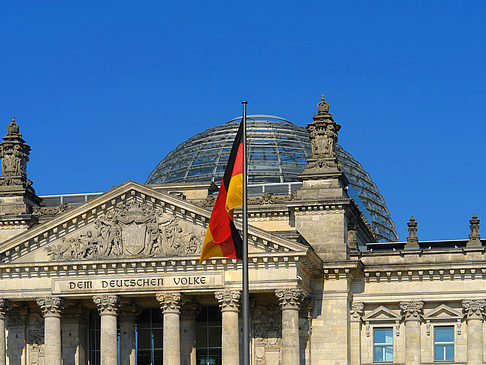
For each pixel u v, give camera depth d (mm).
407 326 133625
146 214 128250
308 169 136375
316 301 133000
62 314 130375
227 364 124625
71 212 128375
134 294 127375
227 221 100875
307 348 131875
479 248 132500
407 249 135500
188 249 126688
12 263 128750
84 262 127438
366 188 186000
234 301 125250
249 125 177000
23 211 139500
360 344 134375
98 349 138250
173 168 174500
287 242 124062
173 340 125812
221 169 168375
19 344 135750
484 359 131625
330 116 137750
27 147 143750
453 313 133000
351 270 132000
